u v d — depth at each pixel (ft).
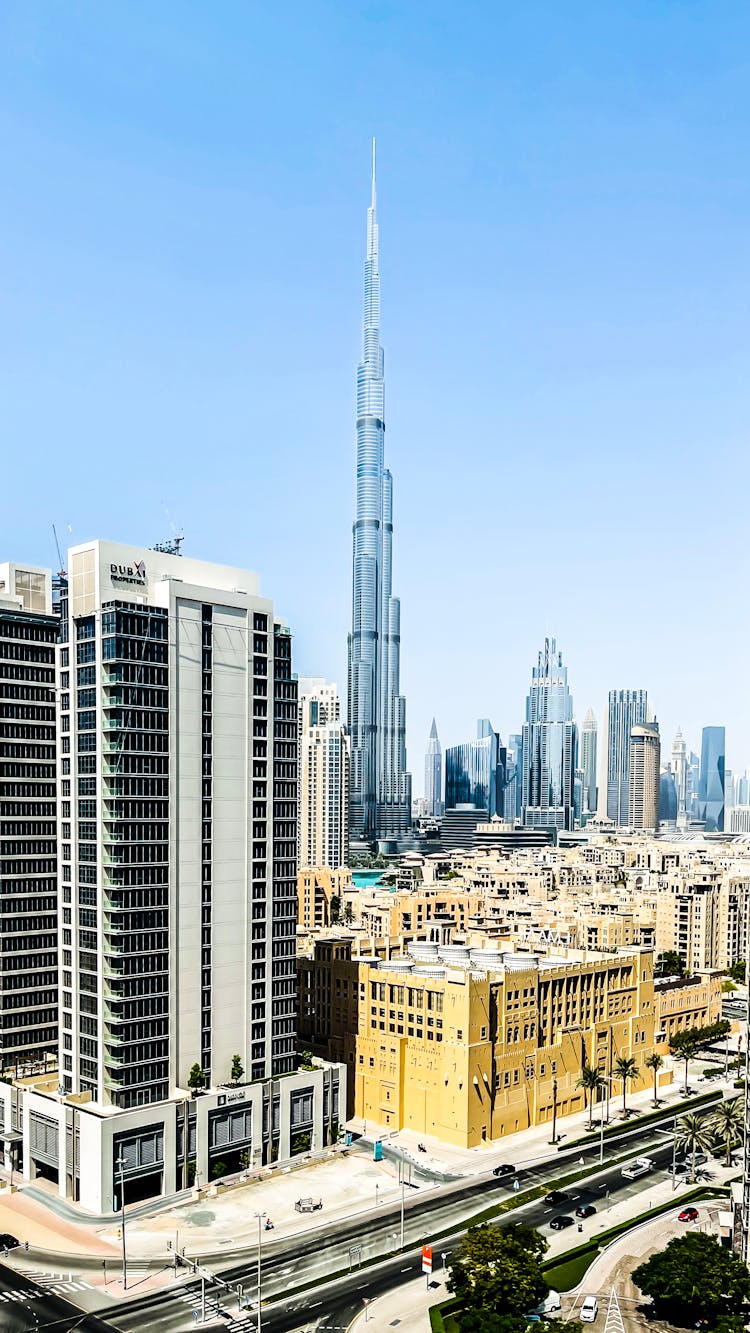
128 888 596.70
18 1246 537.65
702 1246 472.03
